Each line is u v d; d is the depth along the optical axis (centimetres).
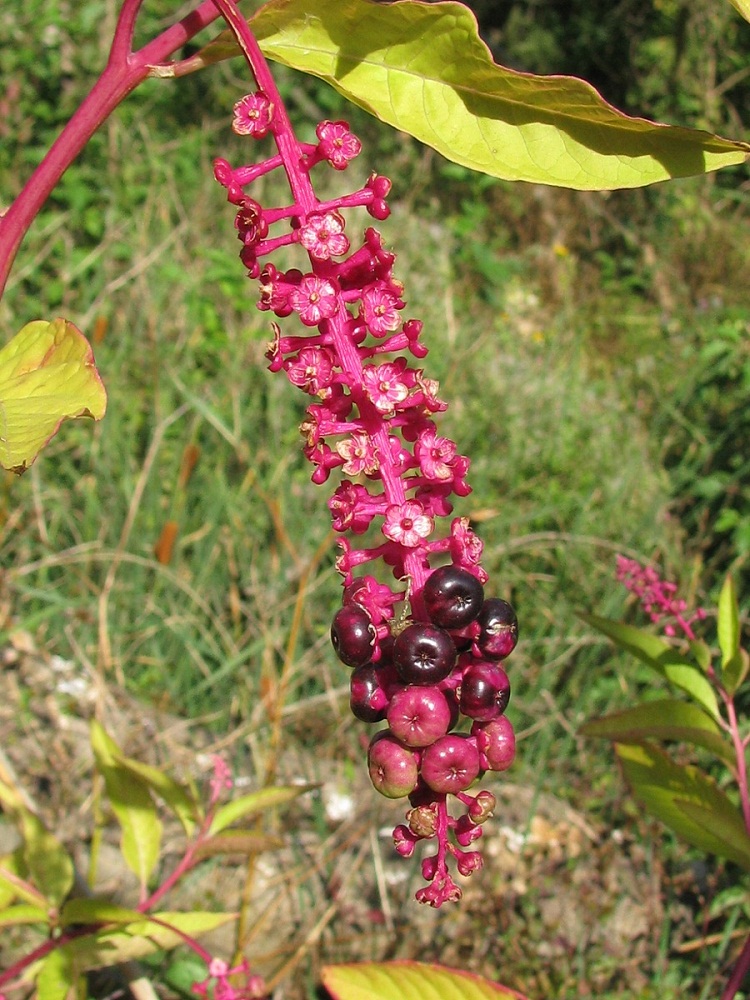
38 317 92
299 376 18
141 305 93
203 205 110
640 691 73
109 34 123
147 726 62
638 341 118
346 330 18
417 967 28
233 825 56
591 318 122
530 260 130
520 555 78
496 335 109
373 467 18
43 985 31
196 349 93
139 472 81
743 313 115
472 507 80
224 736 63
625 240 137
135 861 36
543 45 171
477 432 88
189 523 77
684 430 95
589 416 95
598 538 78
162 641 70
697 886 58
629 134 20
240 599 73
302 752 61
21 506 74
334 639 17
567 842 59
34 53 118
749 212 149
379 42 20
